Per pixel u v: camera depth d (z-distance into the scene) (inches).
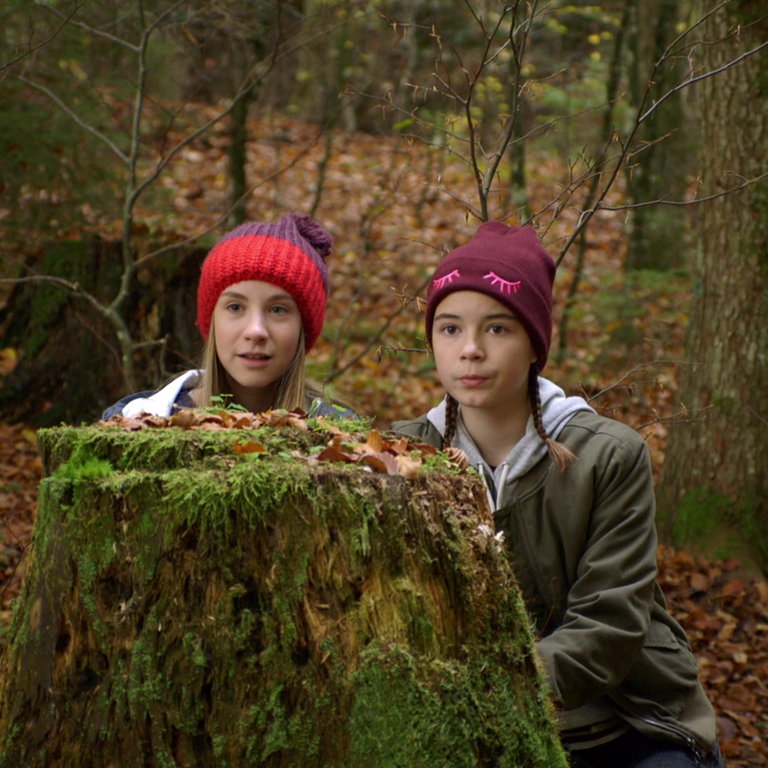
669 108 422.0
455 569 70.0
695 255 256.1
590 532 96.1
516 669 73.1
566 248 142.0
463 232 475.5
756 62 237.0
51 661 69.4
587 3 512.1
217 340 114.1
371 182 535.2
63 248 267.9
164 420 82.5
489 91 417.7
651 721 95.0
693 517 247.8
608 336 335.3
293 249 115.1
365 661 65.9
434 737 65.9
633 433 97.3
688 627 221.8
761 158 240.4
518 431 100.6
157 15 262.5
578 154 149.3
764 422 237.3
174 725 66.2
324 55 536.4
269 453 73.5
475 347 96.4
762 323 244.7
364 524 66.9
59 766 69.3
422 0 513.7
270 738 65.4
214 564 65.7
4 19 253.9
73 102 277.3
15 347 277.6
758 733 187.9
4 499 224.8
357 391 334.0
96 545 67.8
